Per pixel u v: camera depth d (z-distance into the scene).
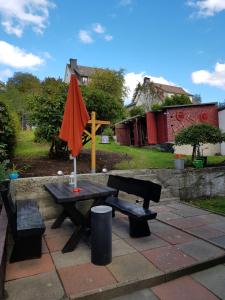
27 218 3.62
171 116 15.24
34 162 7.21
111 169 7.20
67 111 4.15
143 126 18.38
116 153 9.74
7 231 3.67
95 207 3.46
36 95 6.98
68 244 3.70
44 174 6.23
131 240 4.04
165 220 5.01
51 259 3.47
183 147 13.32
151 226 4.71
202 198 6.95
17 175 5.50
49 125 6.69
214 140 7.82
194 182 6.92
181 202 6.44
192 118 15.23
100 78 25.66
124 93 27.09
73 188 4.31
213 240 3.96
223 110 14.56
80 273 3.08
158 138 16.36
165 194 6.59
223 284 2.94
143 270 3.10
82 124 4.17
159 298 2.71
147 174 6.66
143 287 2.89
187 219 5.07
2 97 7.15
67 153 7.84
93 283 2.86
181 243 3.90
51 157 7.76
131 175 6.48
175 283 2.99
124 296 2.77
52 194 3.94
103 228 3.24
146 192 4.27
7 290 2.77
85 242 4.01
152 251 3.63
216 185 7.21
